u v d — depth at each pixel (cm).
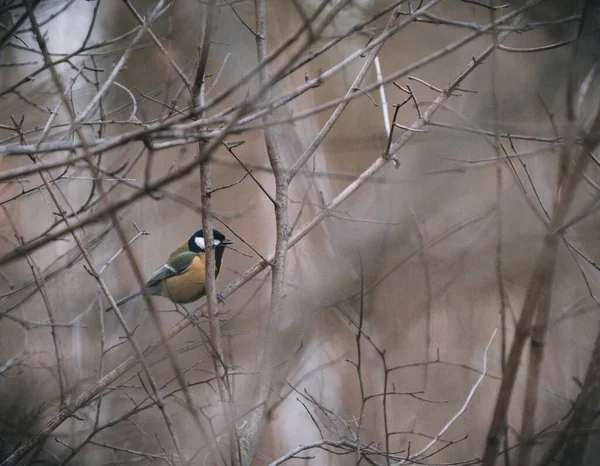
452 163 1373
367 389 1300
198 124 518
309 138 1675
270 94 830
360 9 1769
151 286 1297
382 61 1998
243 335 1097
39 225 1303
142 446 1162
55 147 519
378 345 1299
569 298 1030
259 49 828
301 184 1605
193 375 1277
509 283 1203
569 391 936
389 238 1241
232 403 674
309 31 477
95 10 753
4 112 1130
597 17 617
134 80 1391
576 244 1008
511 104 1334
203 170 782
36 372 1180
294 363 1050
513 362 544
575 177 564
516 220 1212
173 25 1182
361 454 761
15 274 1243
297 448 753
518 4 888
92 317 1267
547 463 575
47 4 1027
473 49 1939
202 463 877
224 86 1816
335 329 1221
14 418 1100
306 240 1362
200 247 1312
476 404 1299
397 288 1323
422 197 1340
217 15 819
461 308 1341
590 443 665
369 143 957
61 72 1248
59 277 1232
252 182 1798
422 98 1866
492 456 535
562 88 1378
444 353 1377
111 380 847
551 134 848
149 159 447
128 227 1491
